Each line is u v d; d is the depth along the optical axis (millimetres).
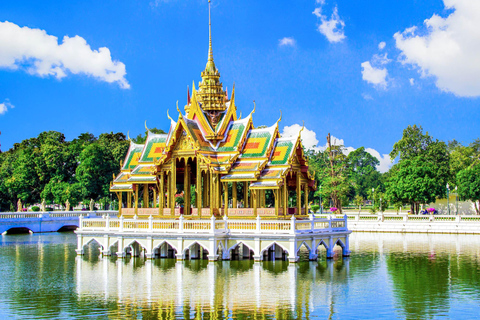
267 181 56125
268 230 52281
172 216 60062
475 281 44812
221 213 58281
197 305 37031
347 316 34500
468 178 119812
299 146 59156
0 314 35438
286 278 45375
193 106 62344
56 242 80250
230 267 50219
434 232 91438
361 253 63000
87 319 34188
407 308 36312
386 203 132625
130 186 66562
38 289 42406
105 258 58438
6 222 95625
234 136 61219
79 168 117375
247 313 35125
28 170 122938
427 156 138375
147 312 35531
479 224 88500
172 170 60188
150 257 55375
